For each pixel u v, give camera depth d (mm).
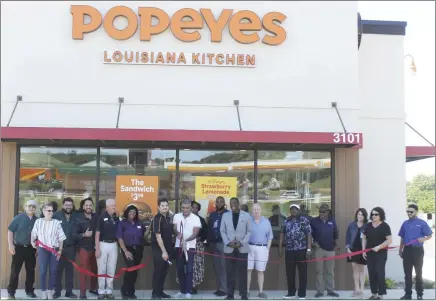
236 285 13375
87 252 12242
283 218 13820
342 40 14227
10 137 12375
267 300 12062
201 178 13703
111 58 13602
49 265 12188
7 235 13055
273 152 13938
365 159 15883
